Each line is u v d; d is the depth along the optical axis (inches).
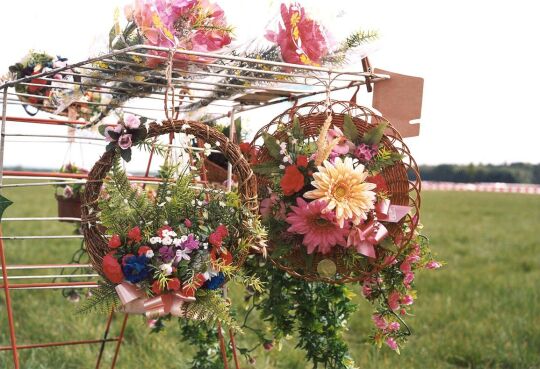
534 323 213.5
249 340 188.7
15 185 103.4
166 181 88.8
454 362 185.9
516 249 395.9
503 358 183.0
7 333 195.9
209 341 135.9
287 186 97.4
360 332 210.4
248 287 123.8
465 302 248.2
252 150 107.8
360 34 105.2
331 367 120.1
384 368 171.3
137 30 92.6
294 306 121.4
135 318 199.6
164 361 171.5
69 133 140.6
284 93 125.0
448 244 416.2
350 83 113.7
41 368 163.2
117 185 85.3
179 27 94.0
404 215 98.9
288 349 179.9
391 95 110.1
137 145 88.0
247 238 90.5
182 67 98.2
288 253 102.3
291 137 101.3
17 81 101.9
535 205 708.7
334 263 100.0
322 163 98.0
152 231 85.4
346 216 93.7
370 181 99.5
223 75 101.3
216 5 96.3
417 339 202.5
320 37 103.9
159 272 82.2
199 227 88.0
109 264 82.2
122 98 123.5
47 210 544.1
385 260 102.7
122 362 171.6
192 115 140.7
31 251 330.0
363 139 100.2
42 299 232.2
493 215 604.7
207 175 141.8
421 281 286.8
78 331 192.7
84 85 105.3
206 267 85.3
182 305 85.2
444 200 774.5
